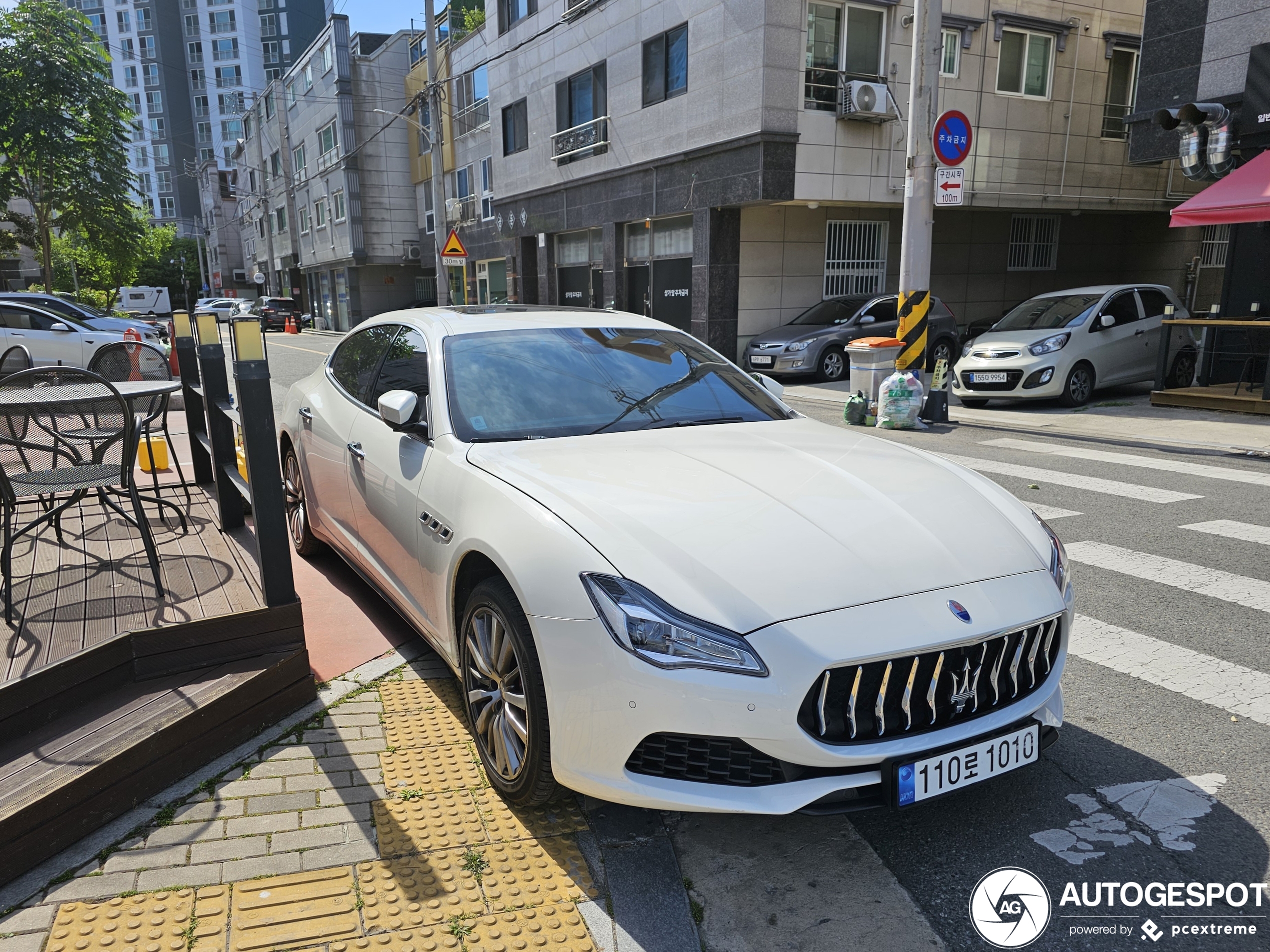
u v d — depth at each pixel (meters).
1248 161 10.98
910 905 2.30
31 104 24.39
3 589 3.44
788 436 3.38
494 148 26.77
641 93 19.23
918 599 2.28
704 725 2.14
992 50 18.02
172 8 97.38
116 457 4.03
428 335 3.74
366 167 39.59
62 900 2.24
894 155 17.39
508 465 2.89
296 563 5.20
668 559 2.29
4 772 2.49
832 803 2.21
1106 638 4.04
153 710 2.84
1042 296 12.76
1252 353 10.84
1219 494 6.74
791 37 15.84
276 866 2.40
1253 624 4.18
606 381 3.60
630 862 2.46
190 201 102.56
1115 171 20.23
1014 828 2.63
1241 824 2.62
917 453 3.37
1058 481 7.23
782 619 2.16
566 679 2.31
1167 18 12.10
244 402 3.10
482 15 31.64
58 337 13.72
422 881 2.35
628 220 20.56
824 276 19.05
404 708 3.36
